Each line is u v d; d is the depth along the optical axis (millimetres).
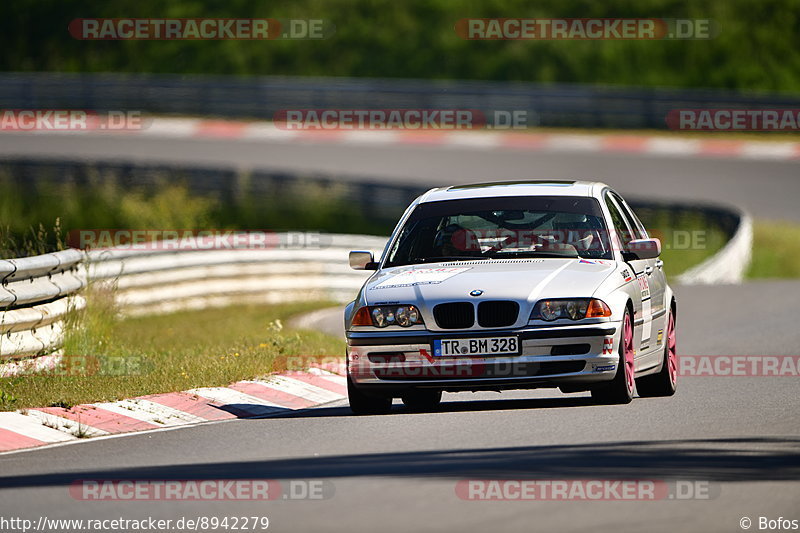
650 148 146500
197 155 139875
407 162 139625
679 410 32844
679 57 176750
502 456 25875
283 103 159000
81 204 111938
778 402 34406
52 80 159625
